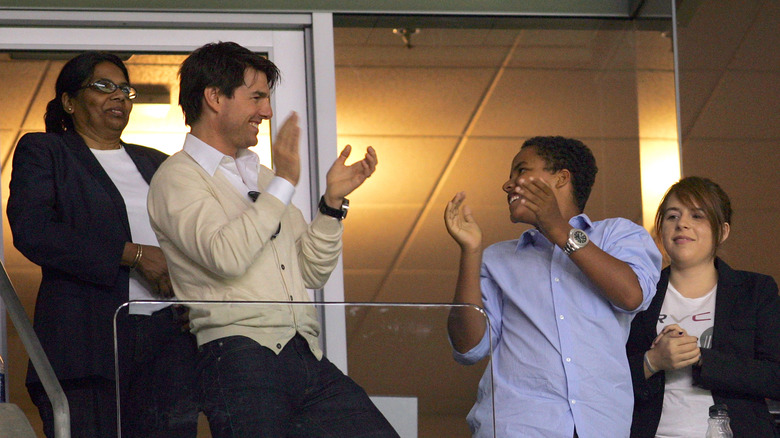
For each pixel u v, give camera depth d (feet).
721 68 53.88
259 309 27.17
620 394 32.55
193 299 30.32
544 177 35.12
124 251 36.78
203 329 26.89
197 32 50.88
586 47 53.72
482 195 51.93
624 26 54.03
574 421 31.86
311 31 51.88
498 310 34.53
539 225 32.86
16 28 49.03
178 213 30.01
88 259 36.27
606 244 33.99
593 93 53.42
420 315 28.30
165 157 42.11
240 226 29.37
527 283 33.76
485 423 28.07
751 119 53.72
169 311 26.81
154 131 49.78
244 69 32.14
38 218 36.76
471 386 28.30
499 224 51.88
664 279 38.24
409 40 52.34
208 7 50.49
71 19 49.16
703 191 38.32
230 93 31.86
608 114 53.31
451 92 52.34
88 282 36.73
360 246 50.65
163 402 26.35
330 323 27.63
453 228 34.12
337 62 51.52
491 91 52.65
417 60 52.26
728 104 53.67
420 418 27.81
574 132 53.06
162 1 50.06
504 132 52.47
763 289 37.45
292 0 51.26
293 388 26.94
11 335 46.34
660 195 53.06
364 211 50.93
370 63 51.80
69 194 38.19
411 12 52.16
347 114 51.29
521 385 32.81
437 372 28.09
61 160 38.70
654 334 37.27
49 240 36.24
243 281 30.32
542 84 53.11
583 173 35.55
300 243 32.63
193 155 31.58
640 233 34.42
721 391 35.42
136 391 26.30
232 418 26.45
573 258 32.09
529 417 32.19
